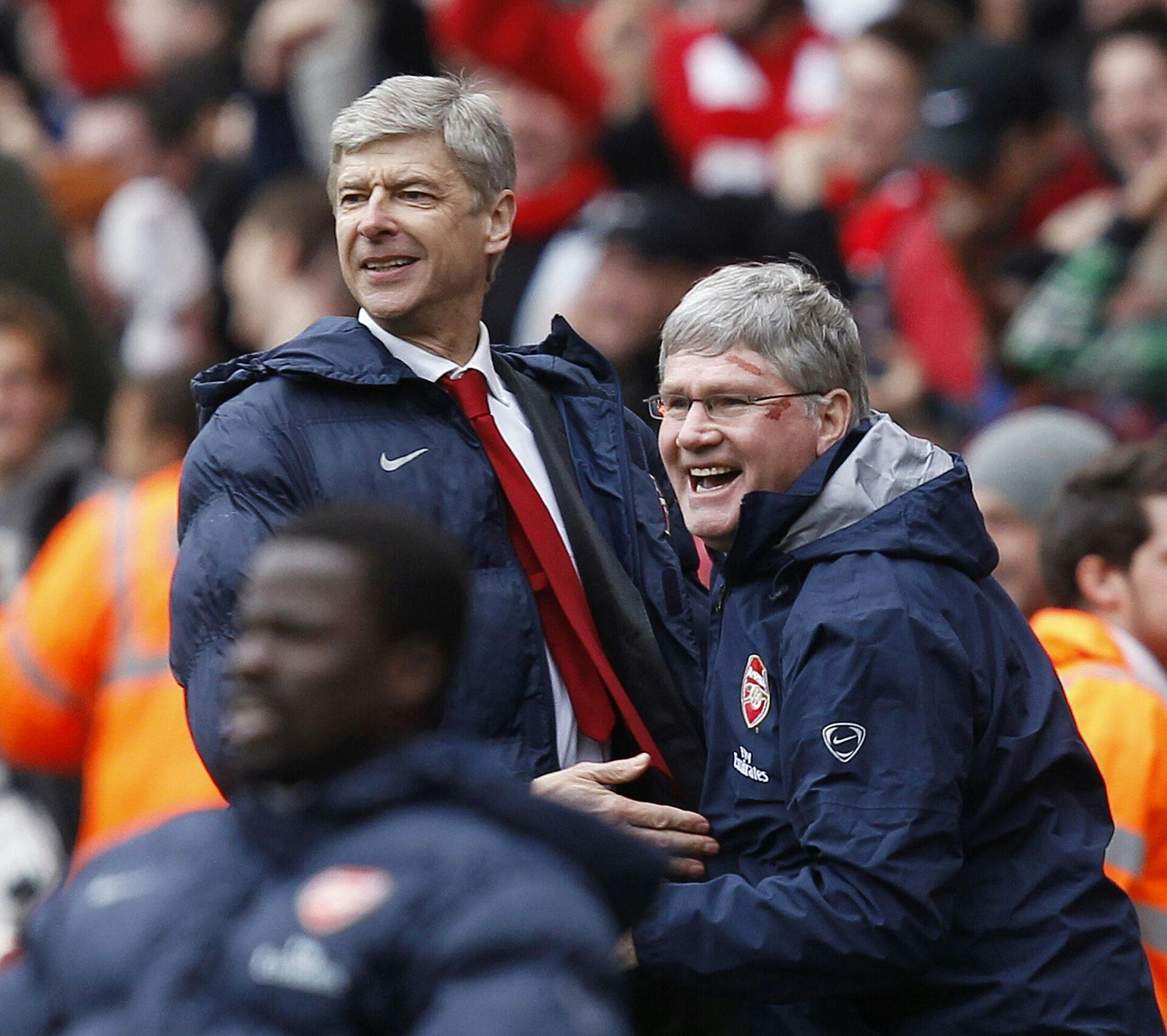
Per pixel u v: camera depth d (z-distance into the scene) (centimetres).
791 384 1273
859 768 1186
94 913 853
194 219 3036
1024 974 1214
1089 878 1237
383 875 811
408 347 1292
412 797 838
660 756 1301
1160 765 1405
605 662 1291
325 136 2953
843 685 1195
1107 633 1489
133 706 1753
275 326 2436
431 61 2975
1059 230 2600
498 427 1303
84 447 2225
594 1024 785
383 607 845
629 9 3023
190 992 812
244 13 3434
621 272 2350
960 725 1205
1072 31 3166
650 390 2308
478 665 1245
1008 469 1888
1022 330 2403
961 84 2633
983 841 1227
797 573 1257
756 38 2975
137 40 3525
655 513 1362
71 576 1808
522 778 1245
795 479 1282
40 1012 860
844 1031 1253
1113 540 1543
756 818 1238
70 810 1917
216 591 1202
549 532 1289
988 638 1243
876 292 2570
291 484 1234
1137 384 2359
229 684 891
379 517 864
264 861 841
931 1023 1223
